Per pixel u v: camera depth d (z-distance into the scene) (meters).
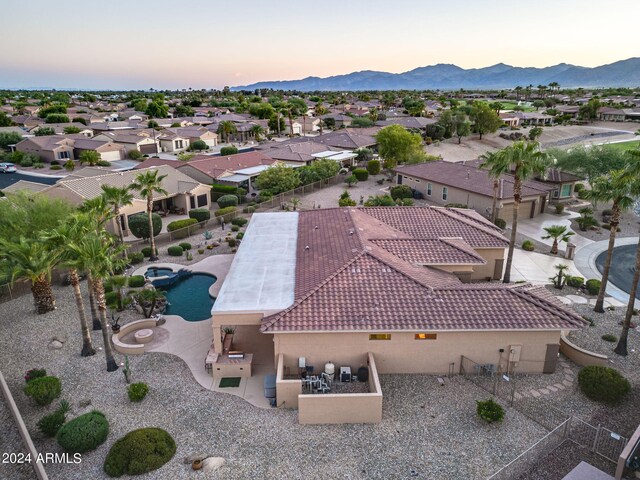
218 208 56.91
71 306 30.39
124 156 92.25
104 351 24.95
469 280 28.94
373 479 16.42
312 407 19.02
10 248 25.25
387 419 19.52
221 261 38.19
